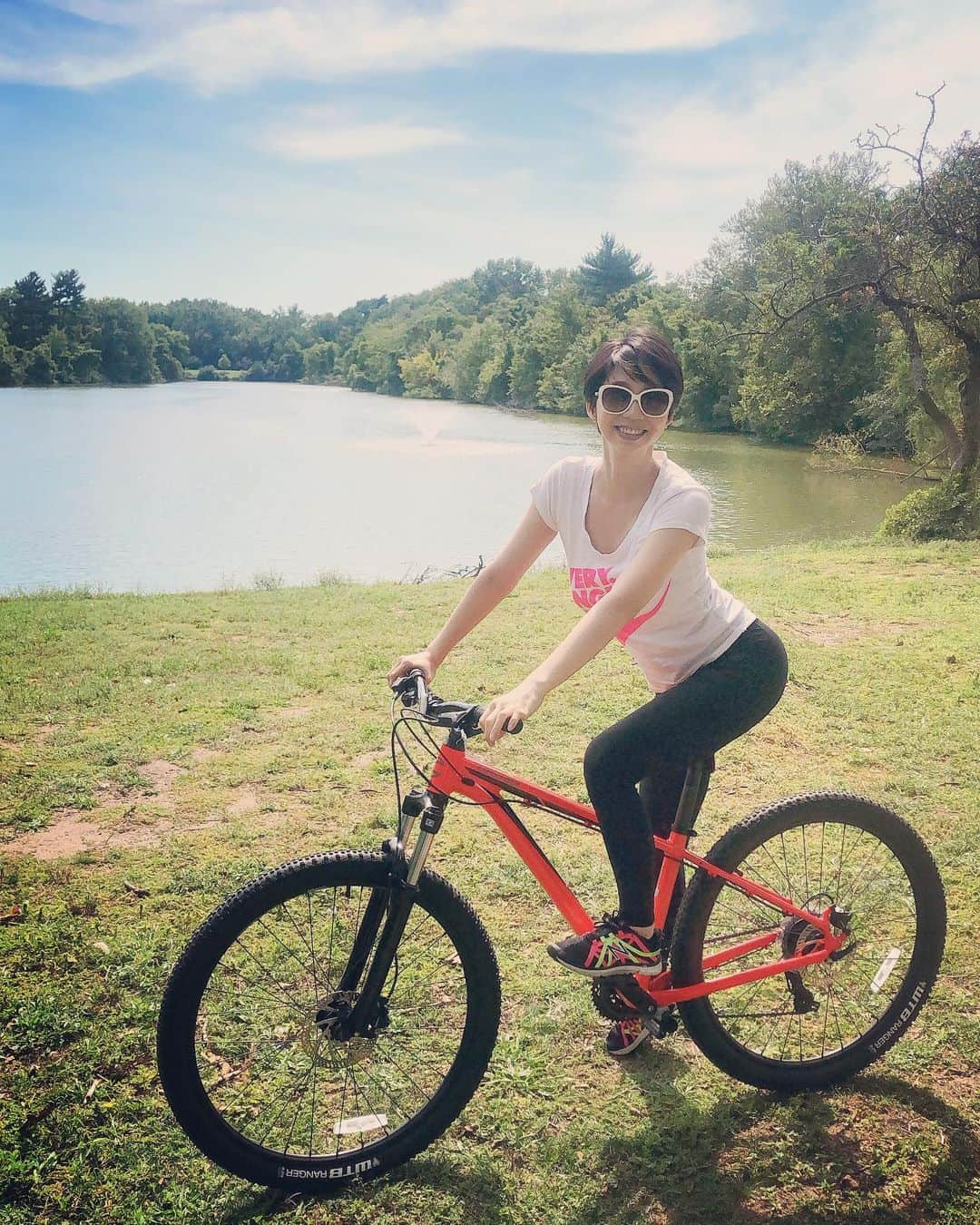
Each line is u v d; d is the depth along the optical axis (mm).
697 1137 2549
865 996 2936
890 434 41219
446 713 2299
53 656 7223
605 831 2465
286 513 30938
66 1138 2510
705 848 4062
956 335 17547
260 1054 2789
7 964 3248
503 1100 2664
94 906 3619
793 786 4672
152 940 3373
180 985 2223
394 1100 2621
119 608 9258
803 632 7590
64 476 40562
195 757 5133
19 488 36781
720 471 39594
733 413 56375
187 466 44844
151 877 3857
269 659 7035
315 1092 2639
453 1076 2504
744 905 2979
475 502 33469
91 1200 2338
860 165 67375
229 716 5758
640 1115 2623
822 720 5512
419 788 2426
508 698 2236
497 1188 2400
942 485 15742
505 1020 3000
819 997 2969
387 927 2359
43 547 25078
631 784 2463
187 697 6141
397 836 2398
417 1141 2479
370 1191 2396
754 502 31141
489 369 109062
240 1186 2389
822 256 19594
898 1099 2686
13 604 9555
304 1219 2307
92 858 3992
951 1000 3064
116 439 58906
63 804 4527
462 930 2438
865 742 5164
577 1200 2363
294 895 2295
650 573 2354
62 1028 2900
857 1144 2533
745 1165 2465
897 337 32812
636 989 2523
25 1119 2562
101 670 6770
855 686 6094
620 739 2451
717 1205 2348
